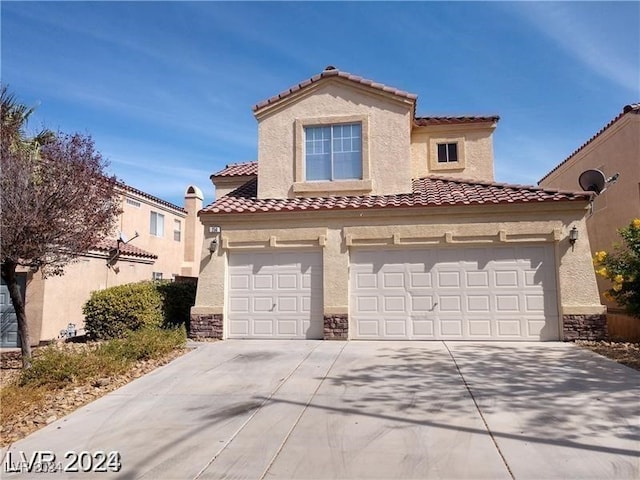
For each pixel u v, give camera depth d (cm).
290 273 1419
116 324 1461
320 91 1588
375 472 516
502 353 1132
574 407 717
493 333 1318
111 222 1229
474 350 1174
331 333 1361
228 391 848
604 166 1759
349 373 956
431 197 1414
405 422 666
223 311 1408
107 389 877
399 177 1516
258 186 1584
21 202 1000
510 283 1326
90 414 739
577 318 1277
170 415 725
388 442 596
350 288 1384
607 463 526
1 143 1040
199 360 1103
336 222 1400
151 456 576
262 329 1410
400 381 887
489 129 1844
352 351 1180
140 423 693
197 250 3297
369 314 1370
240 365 1048
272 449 585
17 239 1008
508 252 1336
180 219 3241
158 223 2930
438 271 1358
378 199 1444
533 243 1322
